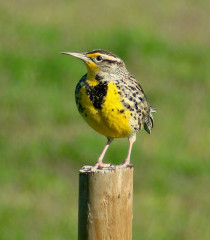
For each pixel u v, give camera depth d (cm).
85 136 1489
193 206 1282
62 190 1319
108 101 770
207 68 1942
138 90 799
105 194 661
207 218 1231
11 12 2255
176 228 1197
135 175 1392
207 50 2062
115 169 666
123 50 2011
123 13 2347
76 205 1257
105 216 662
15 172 1375
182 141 1512
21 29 2100
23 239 1140
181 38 2150
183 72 1912
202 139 1522
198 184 1371
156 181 1371
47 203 1262
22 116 1614
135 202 1295
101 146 1452
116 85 778
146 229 1184
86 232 667
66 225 1176
